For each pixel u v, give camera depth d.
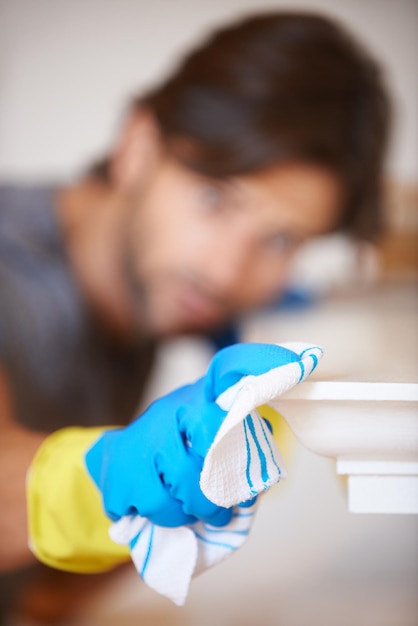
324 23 1.27
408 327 1.11
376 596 1.35
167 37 1.28
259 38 1.26
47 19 1.28
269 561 1.36
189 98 1.28
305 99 1.27
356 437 0.39
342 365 0.48
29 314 1.32
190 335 1.35
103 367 1.35
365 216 1.31
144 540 0.41
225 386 0.37
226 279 1.33
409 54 1.28
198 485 0.38
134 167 1.31
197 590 1.36
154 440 0.38
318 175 1.29
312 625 1.35
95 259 1.33
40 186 1.32
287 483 1.34
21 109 1.30
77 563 0.53
